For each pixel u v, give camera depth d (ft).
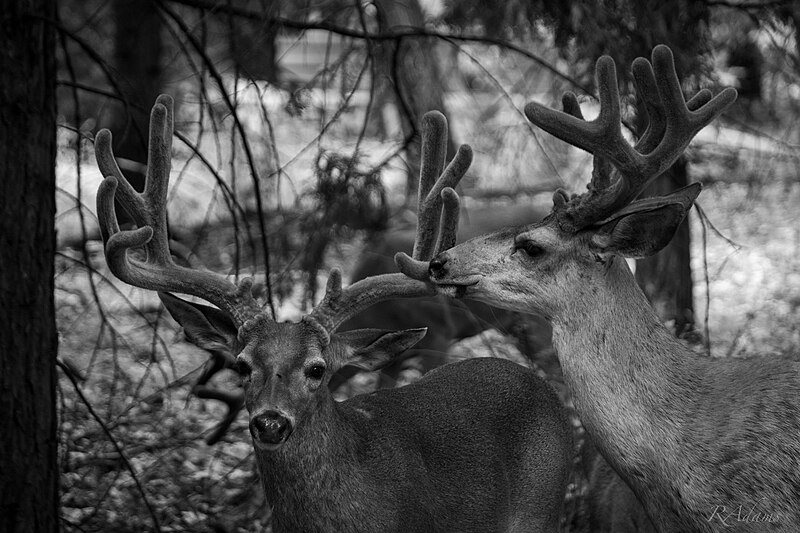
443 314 31.22
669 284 30.37
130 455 26.71
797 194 51.37
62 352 36.24
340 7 27.07
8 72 17.63
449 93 49.21
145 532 23.26
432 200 18.22
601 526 19.97
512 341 28.50
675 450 15.52
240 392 24.89
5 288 17.65
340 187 25.27
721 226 51.49
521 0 25.67
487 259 16.14
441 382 19.13
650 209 15.31
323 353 16.37
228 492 25.40
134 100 25.35
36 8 17.97
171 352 37.09
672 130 15.49
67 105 52.03
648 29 24.08
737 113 30.71
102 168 17.03
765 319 37.01
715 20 27.96
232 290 16.83
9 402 17.75
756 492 15.21
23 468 17.90
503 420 18.85
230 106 22.33
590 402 15.83
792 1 26.02
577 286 15.89
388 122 47.55
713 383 15.88
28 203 17.92
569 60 26.58
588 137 15.52
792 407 15.40
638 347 15.85
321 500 16.15
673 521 15.80
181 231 45.09
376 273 31.78
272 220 40.37
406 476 16.98
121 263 16.26
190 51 42.34
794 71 27.76
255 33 27.50
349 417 16.99
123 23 44.73
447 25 30.81
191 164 49.55
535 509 19.06
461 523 17.87
